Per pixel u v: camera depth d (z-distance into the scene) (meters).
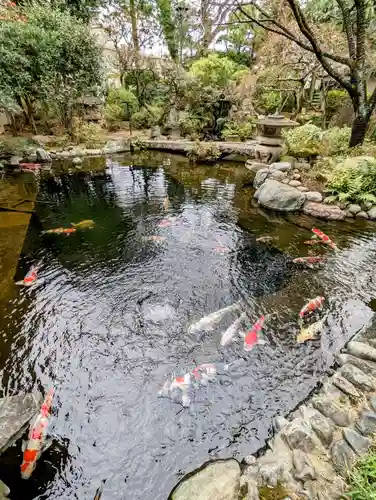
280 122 7.31
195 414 2.05
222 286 3.39
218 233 4.66
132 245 4.27
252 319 2.87
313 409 1.90
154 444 1.88
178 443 1.88
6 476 1.71
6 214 5.22
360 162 5.46
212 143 9.38
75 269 3.68
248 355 2.47
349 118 9.12
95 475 1.73
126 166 8.66
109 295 3.22
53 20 8.07
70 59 8.73
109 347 2.58
